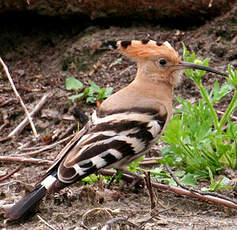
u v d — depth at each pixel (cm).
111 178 962
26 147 1170
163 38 1373
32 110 1261
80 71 1362
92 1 1376
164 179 980
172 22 1415
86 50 1377
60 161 858
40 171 1061
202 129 1005
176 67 997
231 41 1345
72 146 876
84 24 1430
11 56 1423
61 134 1199
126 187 966
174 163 1018
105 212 860
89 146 862
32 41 1444
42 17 1434
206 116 1038
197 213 887
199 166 1004
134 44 1005
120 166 920
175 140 989
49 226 813
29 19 1445
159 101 973
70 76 1348
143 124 916
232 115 1188
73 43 1406
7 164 1095
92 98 1259
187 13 1387
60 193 929
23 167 1082
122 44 1011
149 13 1397
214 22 1371
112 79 1313
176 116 1030
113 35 1390
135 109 929
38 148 1152
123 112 919
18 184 970
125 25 1419
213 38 1356
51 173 845
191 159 1000
